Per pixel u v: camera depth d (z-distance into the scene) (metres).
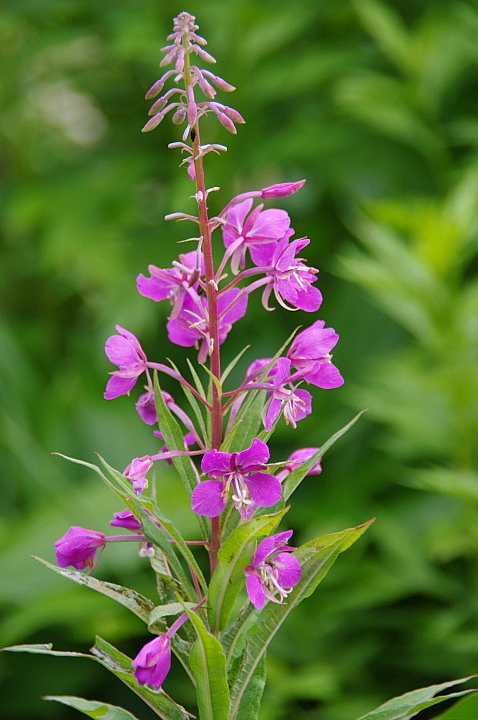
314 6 7.80
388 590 5.95
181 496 6.39
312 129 7.54
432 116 7.23
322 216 8.16
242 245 2.74
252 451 2.51
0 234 9.20
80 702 2.71
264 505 2.59
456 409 5.96
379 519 6.31
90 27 8.41
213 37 7.68
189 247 7.87
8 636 5.88
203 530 2.86
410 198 7.60
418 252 6.10
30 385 7.50
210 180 7.50
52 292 8.95
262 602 2.57
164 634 2.62
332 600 6.19
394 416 6.04
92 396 7.56
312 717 6.02
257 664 2.86
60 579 6.18
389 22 7.05
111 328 7.59
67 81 8.88
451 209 6.03
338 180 7.57
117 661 2.78
